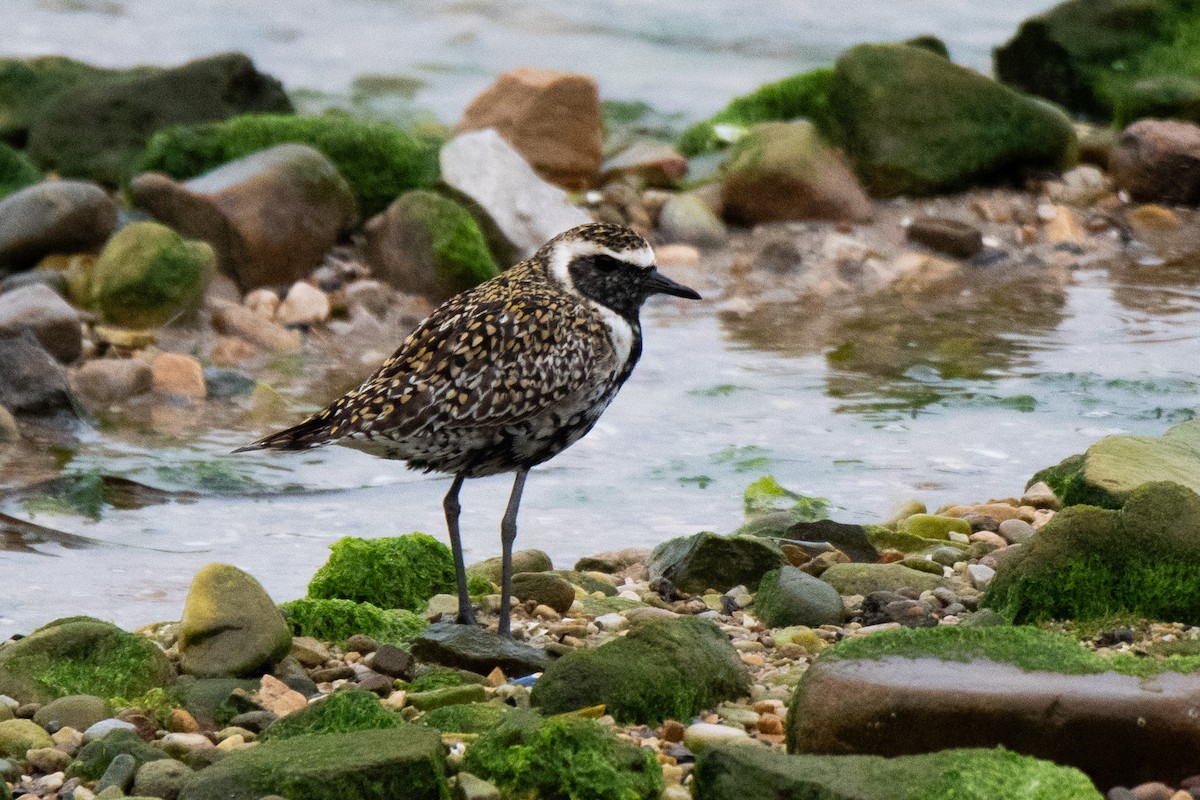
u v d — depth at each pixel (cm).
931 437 1375
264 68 2856
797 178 2019
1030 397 1472
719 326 1727
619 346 953
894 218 2058
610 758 682
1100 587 903
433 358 912
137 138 2127
